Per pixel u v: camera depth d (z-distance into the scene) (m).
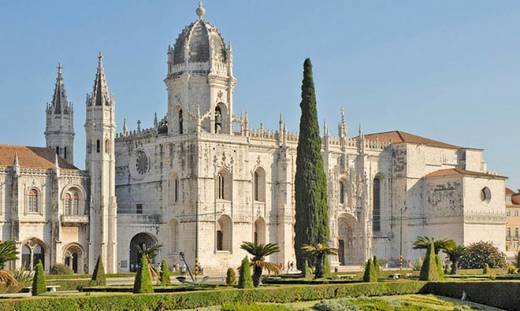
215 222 144.88
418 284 92.88
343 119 166.88
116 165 157.50
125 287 85.75
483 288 88.38
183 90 148.75
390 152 174.25
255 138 153.25
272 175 155.38
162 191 148.00
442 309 82.44
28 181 132.00
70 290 93.88
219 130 150.75
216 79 149.25
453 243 121.19
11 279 78.38
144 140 152.50
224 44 152.50
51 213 133.62
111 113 139.88
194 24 152.00
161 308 72.12
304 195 129.62
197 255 142.12
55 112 149.12
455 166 180.62
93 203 137.38
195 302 75.19
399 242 172.25
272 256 154.00
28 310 66.12
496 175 173.75
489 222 172.25
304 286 84.12
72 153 150.50
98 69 140.75
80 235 136.75
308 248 109.75
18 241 129.50
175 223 146.75
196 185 143.62
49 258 133.12
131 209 153.88
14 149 136.00
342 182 166.62
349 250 168.12
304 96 132.25
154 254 120.06
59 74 151.25
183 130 147.88
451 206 169.62
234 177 148.50
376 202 172.62
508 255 175.88
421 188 174.38
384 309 78.75
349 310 77.12
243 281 83.81
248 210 150.50
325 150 162.50
